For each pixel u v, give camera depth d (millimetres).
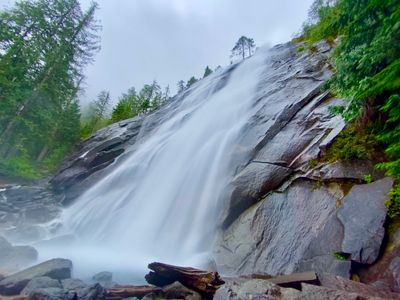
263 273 7102
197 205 11547
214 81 24906
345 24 6930
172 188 13562
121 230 12977
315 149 9359
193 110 21156
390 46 5727
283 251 7367
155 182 14922
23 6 27453
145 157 17969
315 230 7234
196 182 12773
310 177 8602
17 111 26047
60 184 20641
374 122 7914
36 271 5801
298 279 5305
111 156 21859
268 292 4305
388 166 6105
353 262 5895
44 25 28125
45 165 30078
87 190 18031
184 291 5352
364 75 6652
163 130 21453
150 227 12273
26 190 17719
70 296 4617
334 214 7156
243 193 9781
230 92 20328
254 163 10695
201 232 10352
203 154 14125
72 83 31484
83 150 25781
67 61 29859
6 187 18438
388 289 4953
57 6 28703
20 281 5387
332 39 17062
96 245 12320
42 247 10859
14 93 25016
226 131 14680
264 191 9461
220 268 8039
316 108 11336
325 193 7938
